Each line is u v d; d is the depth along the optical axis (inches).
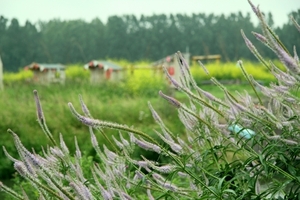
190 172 108.5
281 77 115.6
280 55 74.0
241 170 110.9
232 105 118.0
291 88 115.9
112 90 1261.1
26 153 85.9
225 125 124.0
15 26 3737.7
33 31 3789.4
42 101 967.0
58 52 3816.4
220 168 117.4
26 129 688.4
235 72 1603.1
